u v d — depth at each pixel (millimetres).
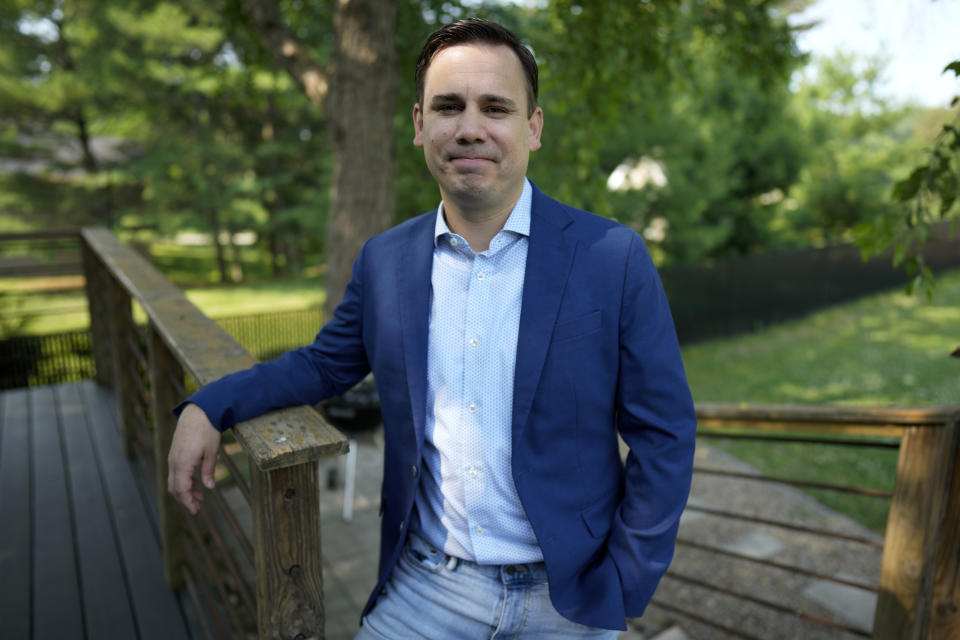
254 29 7672
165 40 18062
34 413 4445
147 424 3275
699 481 6293
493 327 1243
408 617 1387
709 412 2812
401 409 1348
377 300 1376
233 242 26578
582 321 1198
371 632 1424
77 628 2271
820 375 10859
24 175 22234
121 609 2377
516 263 1248
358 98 5723
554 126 7680
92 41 19266
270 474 1227
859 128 19094
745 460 6941
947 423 1897
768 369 11398
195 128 23062
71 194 22578
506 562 1304
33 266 6758
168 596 2453
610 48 6883
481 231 1260
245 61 8414
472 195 1185
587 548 1276
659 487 1205
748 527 5277
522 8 8273
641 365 1202
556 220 1251
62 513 3090
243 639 1780
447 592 1352
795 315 15539
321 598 1324
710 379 10883
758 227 17297
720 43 7695
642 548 1225
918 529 2029
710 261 13750
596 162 7461
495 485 1276
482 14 8234
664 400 1206
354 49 5656
